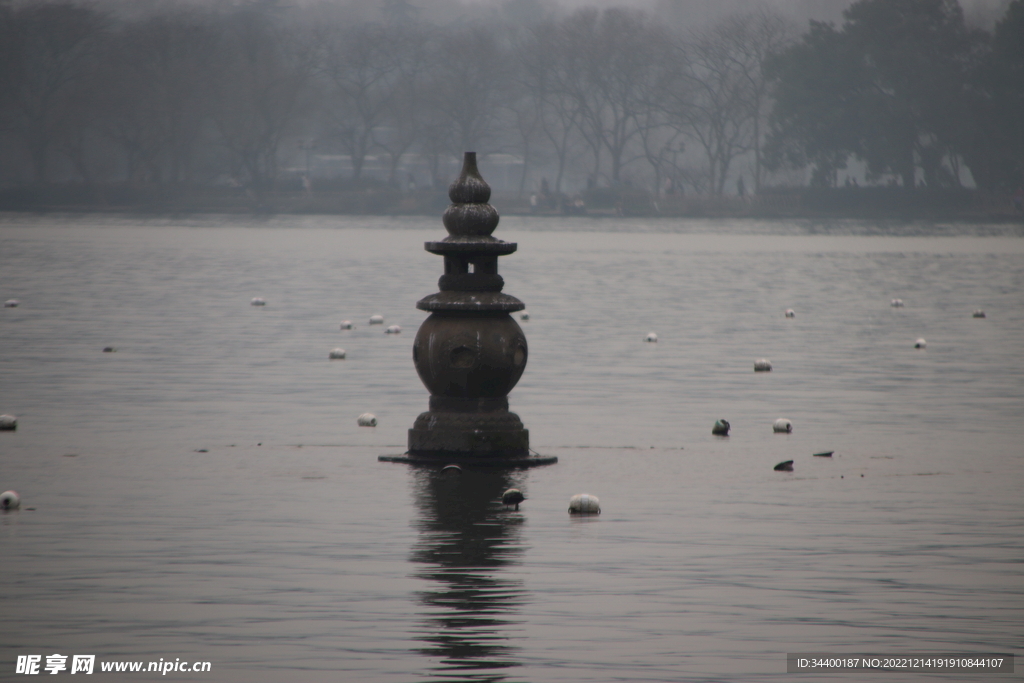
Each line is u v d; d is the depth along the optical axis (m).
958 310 113.38
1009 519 35.94
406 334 88.19
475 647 25.27
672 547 32.69
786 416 55.44
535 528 34.66
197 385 63.38
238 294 120.81
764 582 29.64
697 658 24.80
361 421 51.94
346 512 36.41
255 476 41.59
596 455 46.03
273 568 30.48
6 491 38.00
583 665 24.38
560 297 121.31
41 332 87.75
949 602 28.22
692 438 49.69
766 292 131.25
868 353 80.38
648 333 90.44
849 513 36.69
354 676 23.73
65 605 27.61
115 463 43.56
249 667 24.19
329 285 132.50
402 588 28.92
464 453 44.41
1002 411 57.06
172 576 29.77
